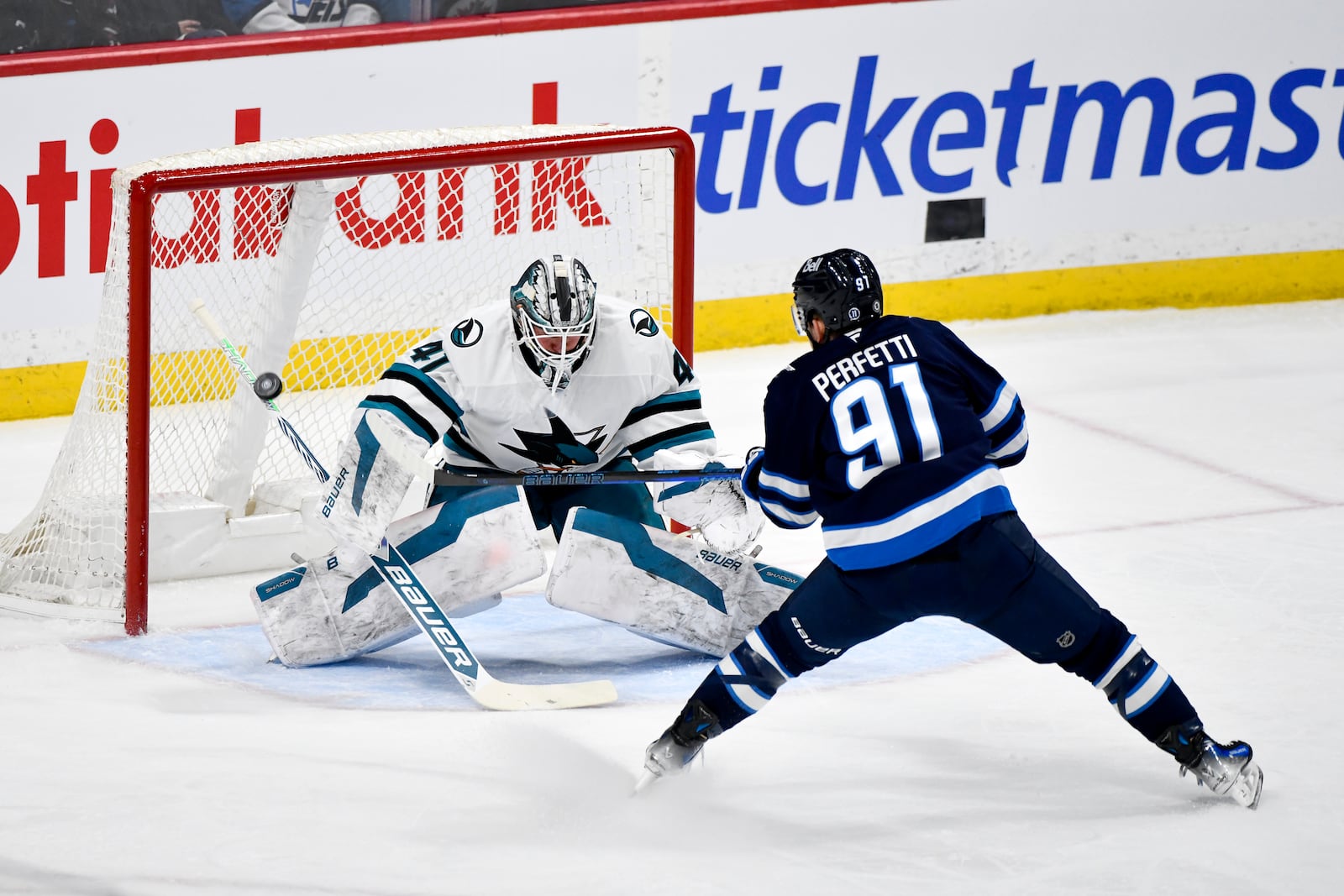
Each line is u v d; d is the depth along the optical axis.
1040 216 19.66
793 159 18.77
